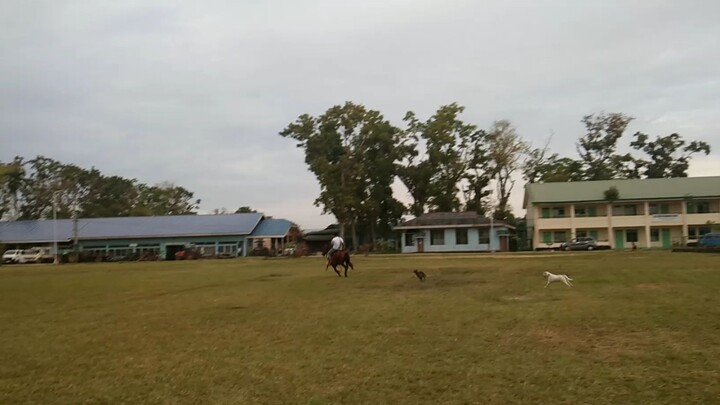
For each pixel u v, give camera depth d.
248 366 8.85
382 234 77.44
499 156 73.88
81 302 18.16
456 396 7.16
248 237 73.69
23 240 73.81
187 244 74.19
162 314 14.80
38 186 92.56
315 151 72.81
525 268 27.94
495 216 75.06
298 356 9.45
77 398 7.51
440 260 40.53
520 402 6.86
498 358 8.94
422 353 9.44
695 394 6.95
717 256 35.19
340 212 68.62
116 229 75.94
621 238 64.06
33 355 10.14
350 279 24.28
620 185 65.38
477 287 19.38
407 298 16.77
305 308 15.20
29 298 19.70
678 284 18.08
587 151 81.12
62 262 64.31
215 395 7.44
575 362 8.57
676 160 80.50
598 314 12.55
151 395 7.52
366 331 11.48
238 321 13.27
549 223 63.81
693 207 62.84
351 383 7.82
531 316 12.64
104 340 11.38
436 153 72.44
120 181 106.62
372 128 72.25
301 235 82.69
